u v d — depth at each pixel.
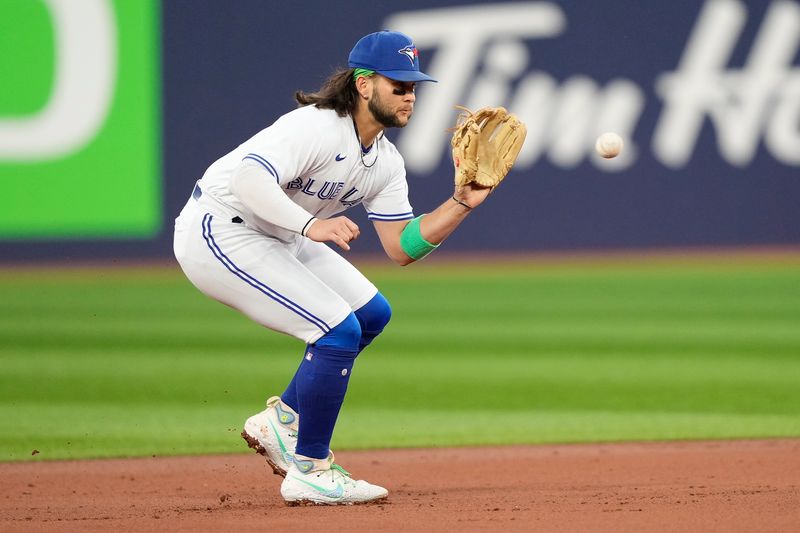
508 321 40.94
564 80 60.97
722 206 61.56
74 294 49.69
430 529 12.91
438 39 60.00
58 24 56.25
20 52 56.16
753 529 12.65
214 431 23.80
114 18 57.00
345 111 14.31
